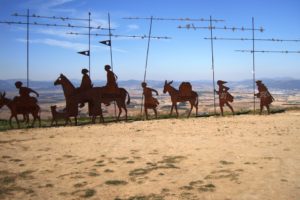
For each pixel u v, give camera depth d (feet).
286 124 56.29
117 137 48.26
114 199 24.59
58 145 43.37
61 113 62.28
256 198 23.88
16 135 51.39
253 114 72.74
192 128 54.65
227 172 29.89
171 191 25.76
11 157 37.29
